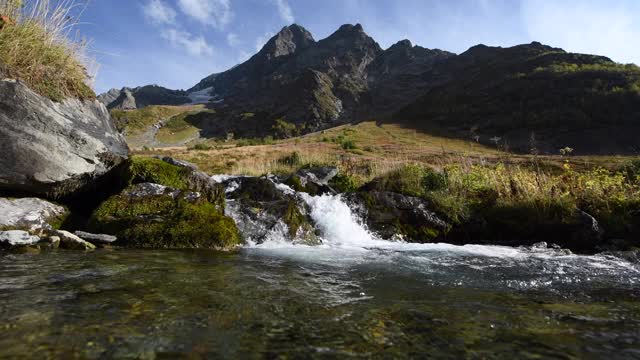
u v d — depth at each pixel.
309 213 7.97
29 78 5.99
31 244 4.64
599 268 5.12
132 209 6.04
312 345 2.21
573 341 2.44
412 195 9.14
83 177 6.54
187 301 2.86
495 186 9.49
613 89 78.25
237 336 2.27
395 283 3.93
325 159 18.69
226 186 9.03
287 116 163.50
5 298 2.68
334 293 3.38
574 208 7.99
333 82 196.88
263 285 3.49
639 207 8.07
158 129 166.38
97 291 2.97
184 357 1.97
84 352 1.95
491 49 185.88
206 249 5.62
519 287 3.94
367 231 7.95
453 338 2.42
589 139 66.12
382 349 2.21
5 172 5.54
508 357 2.17
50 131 6.05
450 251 6.43
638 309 3.21
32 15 6.27
